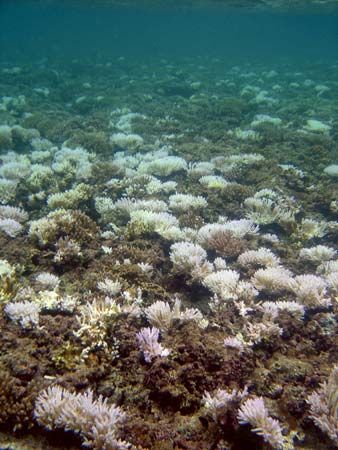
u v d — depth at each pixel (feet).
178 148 10.43
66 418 2.79
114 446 2.68
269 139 11.56
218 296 4.58
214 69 33.32
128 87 20.93
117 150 10.95
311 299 4.47
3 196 7.31
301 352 3.91
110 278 4.70
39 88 20.13
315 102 18.48
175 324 3.90
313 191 8.13
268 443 2.90
